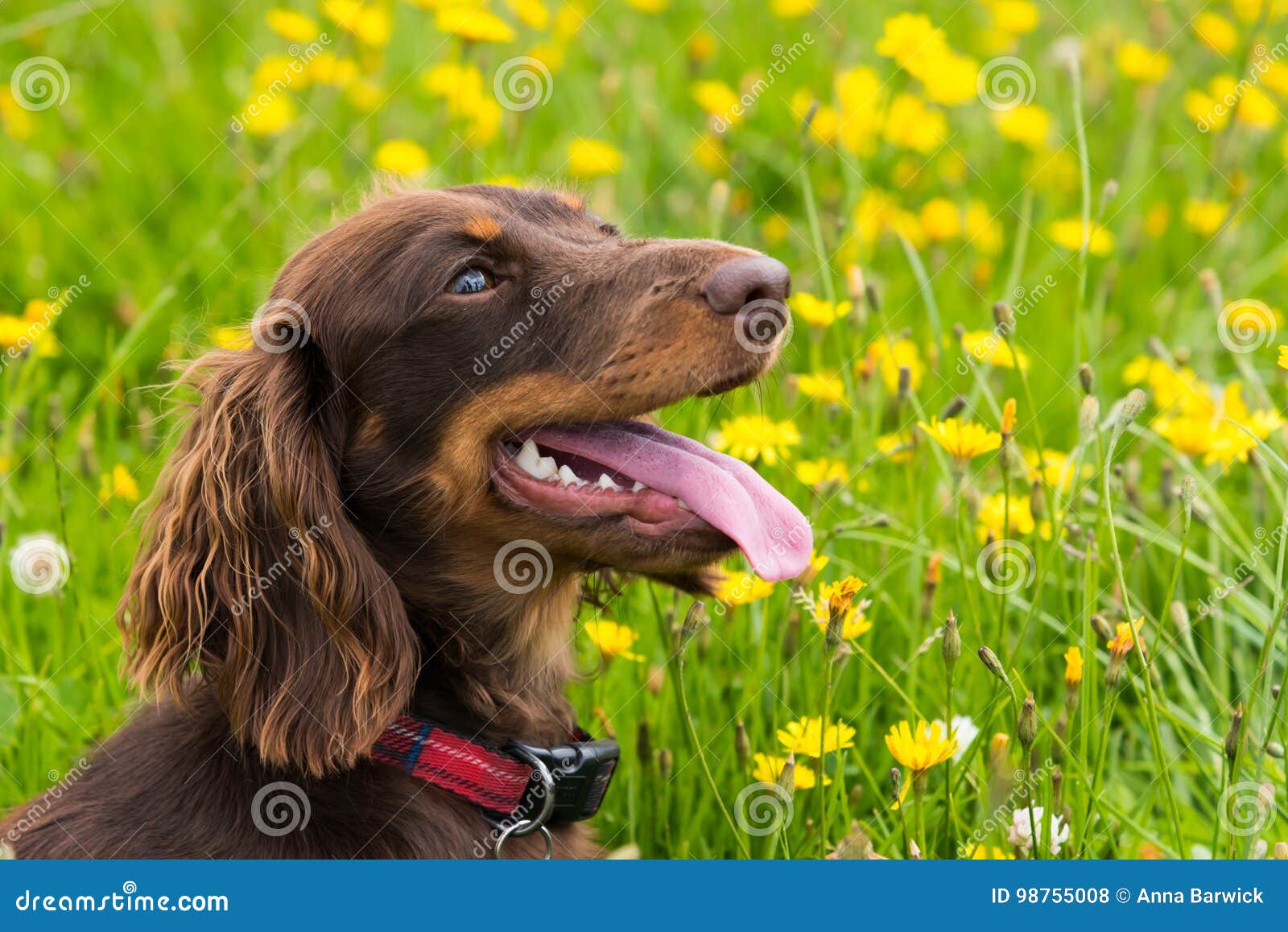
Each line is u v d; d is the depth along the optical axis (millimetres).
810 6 5777
